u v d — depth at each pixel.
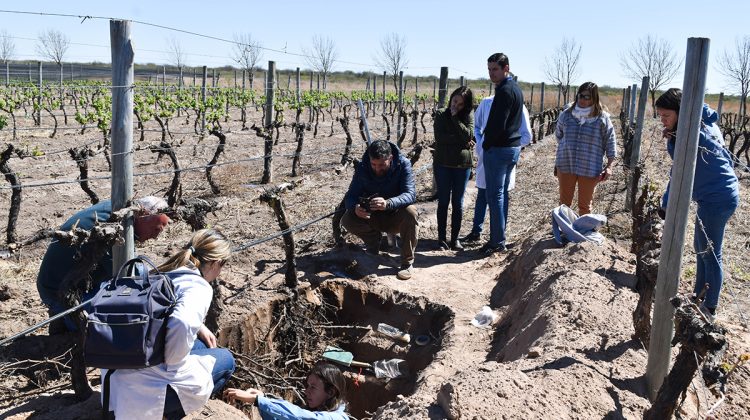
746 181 14.43
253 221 9.22
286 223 6.17
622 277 5.88
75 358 4.33
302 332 6.24
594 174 7.55
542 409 3.53
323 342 6.40
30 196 11.07
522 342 5.12
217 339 5.38
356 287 6.68
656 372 3.91
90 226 4.83
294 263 6.31
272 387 5.53
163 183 12.77
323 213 9.73
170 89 32.22
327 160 16.69
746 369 4.53
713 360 3.29
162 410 3.46
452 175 7.89
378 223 7.04
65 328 5.36
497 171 7.54
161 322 3.26
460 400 3.49
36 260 7.39
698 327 3.23
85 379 4.43
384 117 18.38
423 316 6.33
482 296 6.68
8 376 4.85
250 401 3.80
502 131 7.34
